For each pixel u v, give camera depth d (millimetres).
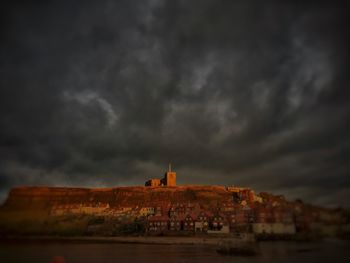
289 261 42562
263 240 60562
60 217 84375
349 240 44000
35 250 61625
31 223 71688
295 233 50938
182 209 133375
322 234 46531
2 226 66000
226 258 62469
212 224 108750
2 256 55125
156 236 108625
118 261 62312
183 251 77312
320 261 40812
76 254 65438
